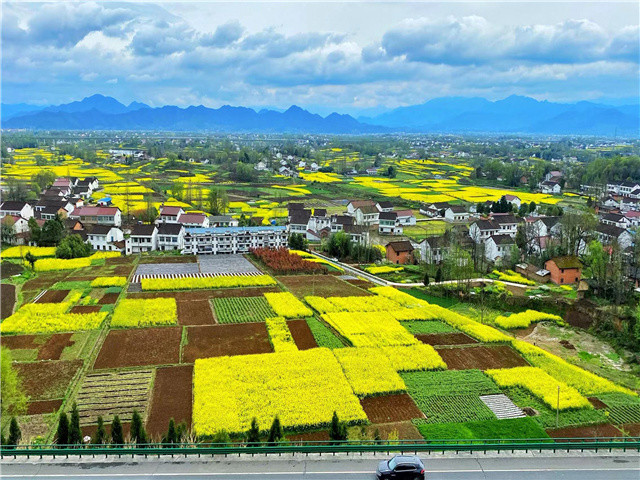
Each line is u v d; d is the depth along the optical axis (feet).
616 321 289.12
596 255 361.92
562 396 205.67
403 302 331.77
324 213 585.22
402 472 125.39
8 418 186.29
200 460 139.03
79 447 154.10
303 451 142.72
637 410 199.93
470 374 229.04
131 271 398.83
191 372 226.99
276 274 403.34
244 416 185.37
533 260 416.05
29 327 271.49
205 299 332.39
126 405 197.47
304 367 226.38
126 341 259.39
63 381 215.31
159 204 649.61
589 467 136.67
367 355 243.19
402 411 196.54
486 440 152.66
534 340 279.69
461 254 369.50
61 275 382.22
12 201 538.88
